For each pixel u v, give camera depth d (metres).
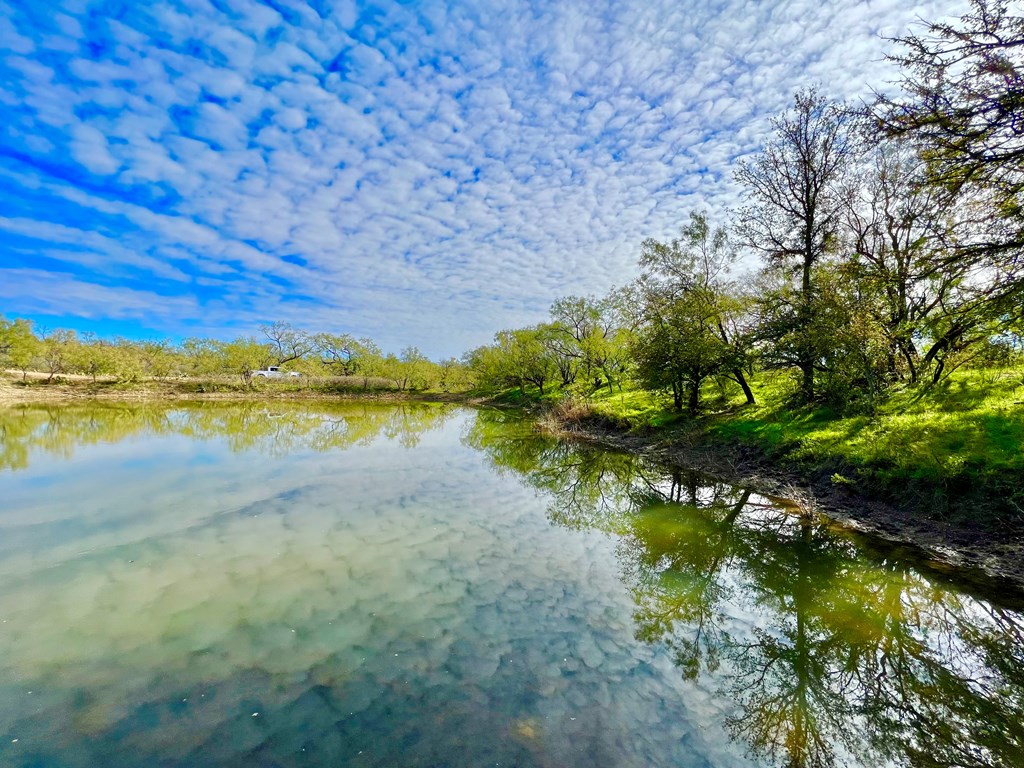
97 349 47.56
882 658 5.52
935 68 6.88
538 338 45.34
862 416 13.66
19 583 6.86
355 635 5.62
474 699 4.56
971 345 12.03
